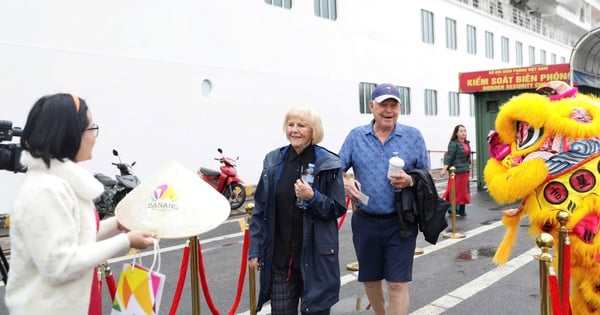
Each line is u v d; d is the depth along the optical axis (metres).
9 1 9.44
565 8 39.72
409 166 3.62
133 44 11.40
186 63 12.48
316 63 16.38
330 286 3.08
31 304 1.91
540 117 2.93
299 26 15.70
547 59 34.53
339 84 17.31
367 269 3.68
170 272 5.95
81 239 2.01
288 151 3.30
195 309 3.13
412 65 21.41
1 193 9.22
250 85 14.10
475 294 5.00
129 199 2.42
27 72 9.69
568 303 2.74
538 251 6.61
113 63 11.02
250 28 14.10
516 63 30.52
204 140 12.91
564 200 2.88
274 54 14.84
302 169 3.18
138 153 11.50
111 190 9.08
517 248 6.87
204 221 2.29
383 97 3.50
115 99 11.07
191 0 12.59
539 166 2.91
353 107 17.94
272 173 3.25
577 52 10.99
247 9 14.02
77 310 1.98
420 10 22.12
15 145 3.62
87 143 2.08
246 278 5.66
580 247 2.84
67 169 1.96
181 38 12.38
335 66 17.16
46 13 9.94
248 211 3.82
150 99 11.73
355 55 18.12
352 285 5.38
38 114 1.96
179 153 12.33
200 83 12.82
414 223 3.55
